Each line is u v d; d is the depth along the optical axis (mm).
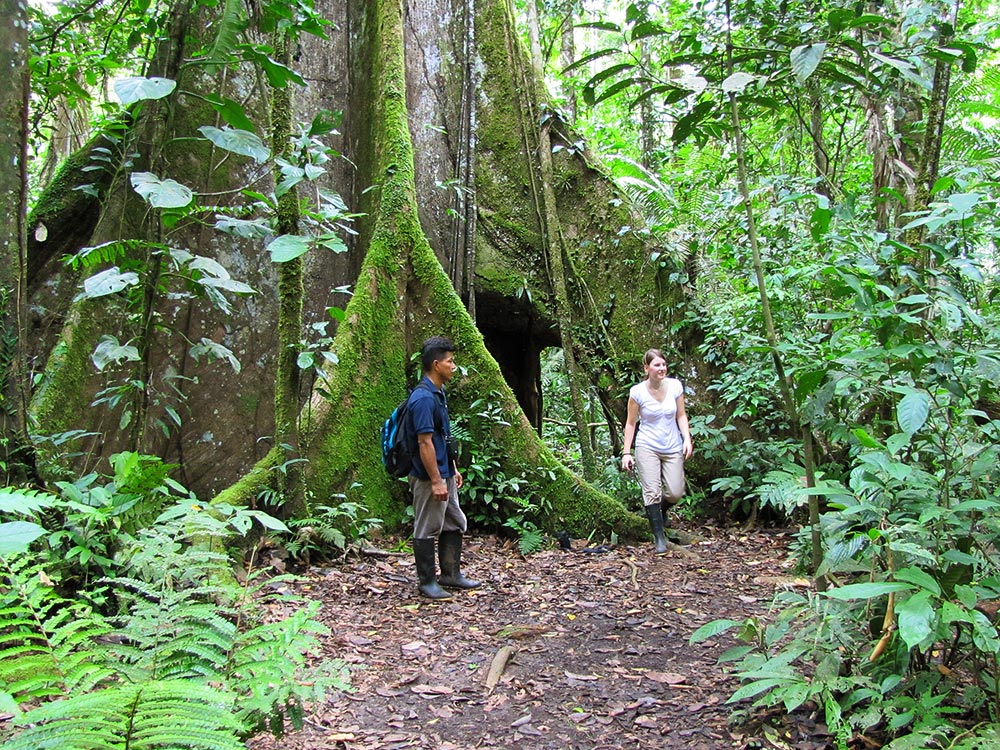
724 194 7676
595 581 5434
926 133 3564
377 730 3068
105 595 3531
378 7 8211
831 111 7344
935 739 2529
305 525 5500
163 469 3750
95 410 5938
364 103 8133
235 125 3324
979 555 2732
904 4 5637
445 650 4004
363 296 6832
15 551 1657
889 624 2705
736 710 3145
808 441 3279
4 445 3537
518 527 6531
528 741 2992
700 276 8312
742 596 5043
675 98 3689
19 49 3680
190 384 6695
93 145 6855
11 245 3658
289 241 3623
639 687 3520
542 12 12352
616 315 8523
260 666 2117
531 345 9930
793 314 6289
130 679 1999
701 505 7637
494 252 8789
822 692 2715
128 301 4332
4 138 3631
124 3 5461
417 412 4852
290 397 5633
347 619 4414
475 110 8992
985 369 2670
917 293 3057
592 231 8773
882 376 2963
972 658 2719
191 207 4246
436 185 8289
